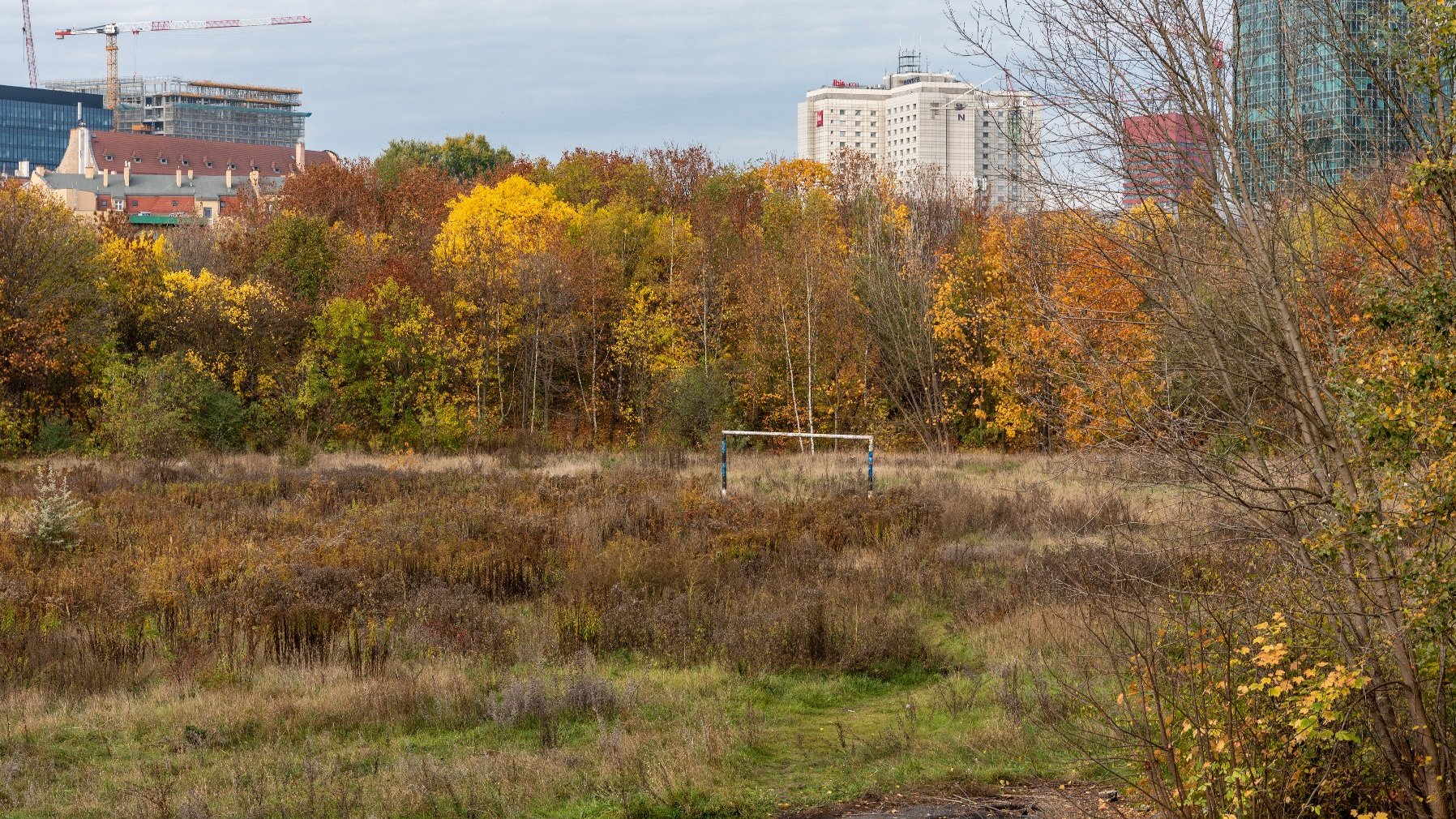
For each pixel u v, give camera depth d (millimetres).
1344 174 7441
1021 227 8289
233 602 14602
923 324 44750
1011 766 9703
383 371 42000
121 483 26531
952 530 21516
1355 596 6914
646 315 47875
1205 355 7629
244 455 35094
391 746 10445
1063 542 17750
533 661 13219
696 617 14633
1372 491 6852
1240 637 7352
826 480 28516
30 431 36375
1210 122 7367
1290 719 7059
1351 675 6547
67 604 14906
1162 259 7445
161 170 154875
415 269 47438
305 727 10891
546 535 20078
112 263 41438
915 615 15336
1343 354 6957
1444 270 6844
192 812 8344
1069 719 9883
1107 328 7914
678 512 22438
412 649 13562
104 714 11078
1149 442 7559
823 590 16078
